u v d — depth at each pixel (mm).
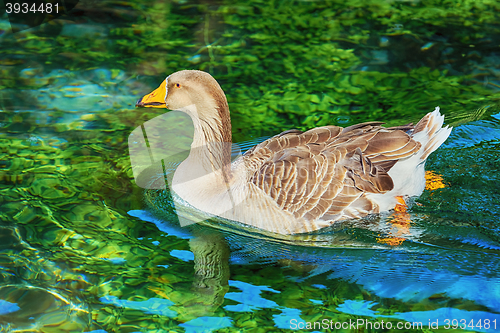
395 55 9109
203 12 10461
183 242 5465
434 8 10516
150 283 4871
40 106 7875
